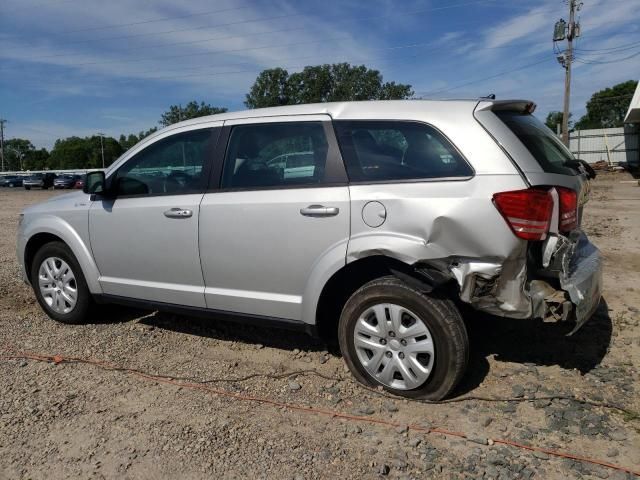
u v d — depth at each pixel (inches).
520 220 123.5
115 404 139.8
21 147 4997.5
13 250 367.9
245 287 156.8
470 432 123.3
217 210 156.8
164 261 169.3
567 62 1408.7
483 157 129.4
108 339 184.9
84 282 192.9
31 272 208.2
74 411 136.4
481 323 173.3
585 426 124.3
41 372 159.3
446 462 112.6
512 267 126.2
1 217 637.9
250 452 117.9
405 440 120.8
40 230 196.1
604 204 605.6
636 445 116.6
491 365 156.3
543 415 129.7
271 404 138.5
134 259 175.9
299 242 144.9
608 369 152.6
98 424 130.1
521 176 126.1
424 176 134.2
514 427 124.9
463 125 133.3
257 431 126.1
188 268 165.2
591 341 172.2
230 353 171.5
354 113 146.0
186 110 2945.4
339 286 150.9
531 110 156.6
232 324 197.3
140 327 196.4
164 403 140.0
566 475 107.6
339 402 138.3
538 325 183.2
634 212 516.4
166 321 202.4
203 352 172.7
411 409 133.4
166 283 171.6
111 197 181.6
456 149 132.1
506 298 127.3
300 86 2664.9
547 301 127.0
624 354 162.6
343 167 142.9
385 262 139.6
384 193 134.8
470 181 128.5
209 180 162.1
